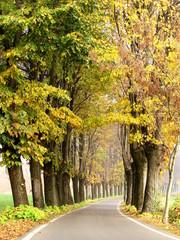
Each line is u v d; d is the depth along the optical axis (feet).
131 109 77.66
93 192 270.67
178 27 62.75
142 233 41.75
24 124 55.88
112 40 70.69
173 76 61.98
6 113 53.31
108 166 302.86
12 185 59.52
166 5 68.49
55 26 54.65
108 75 72.74
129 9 69.36
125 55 61.87
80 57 57.41
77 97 117.19
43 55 59.00
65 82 94.53
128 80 70.90
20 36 55.67
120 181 332.80
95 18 57.47
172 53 62.44
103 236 37.60
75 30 55.21
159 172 77.92
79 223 55.36
